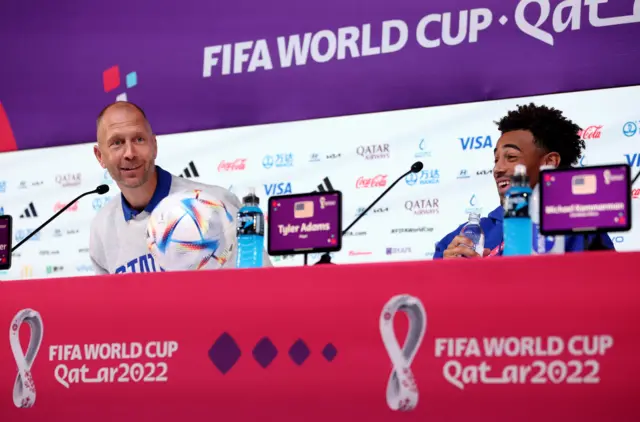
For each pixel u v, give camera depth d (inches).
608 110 338.3
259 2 395.5
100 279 187.2
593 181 171.9
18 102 431.5
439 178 358.9
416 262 163.0
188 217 231.1
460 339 157.9
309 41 385.7
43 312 191.5
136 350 181.6
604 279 150.6
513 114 315.0
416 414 159.3
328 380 166.1
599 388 148.3
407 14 370.0
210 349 175.9
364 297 165.6
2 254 223.5
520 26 352.8
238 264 207.9
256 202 211.0
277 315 171.3
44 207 422.6
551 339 152.2
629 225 167.8
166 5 410.9
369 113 373.4
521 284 155.3
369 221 366.9
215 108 400.2
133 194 312.2
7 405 192.5
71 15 426.3
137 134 307.0
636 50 337.1
